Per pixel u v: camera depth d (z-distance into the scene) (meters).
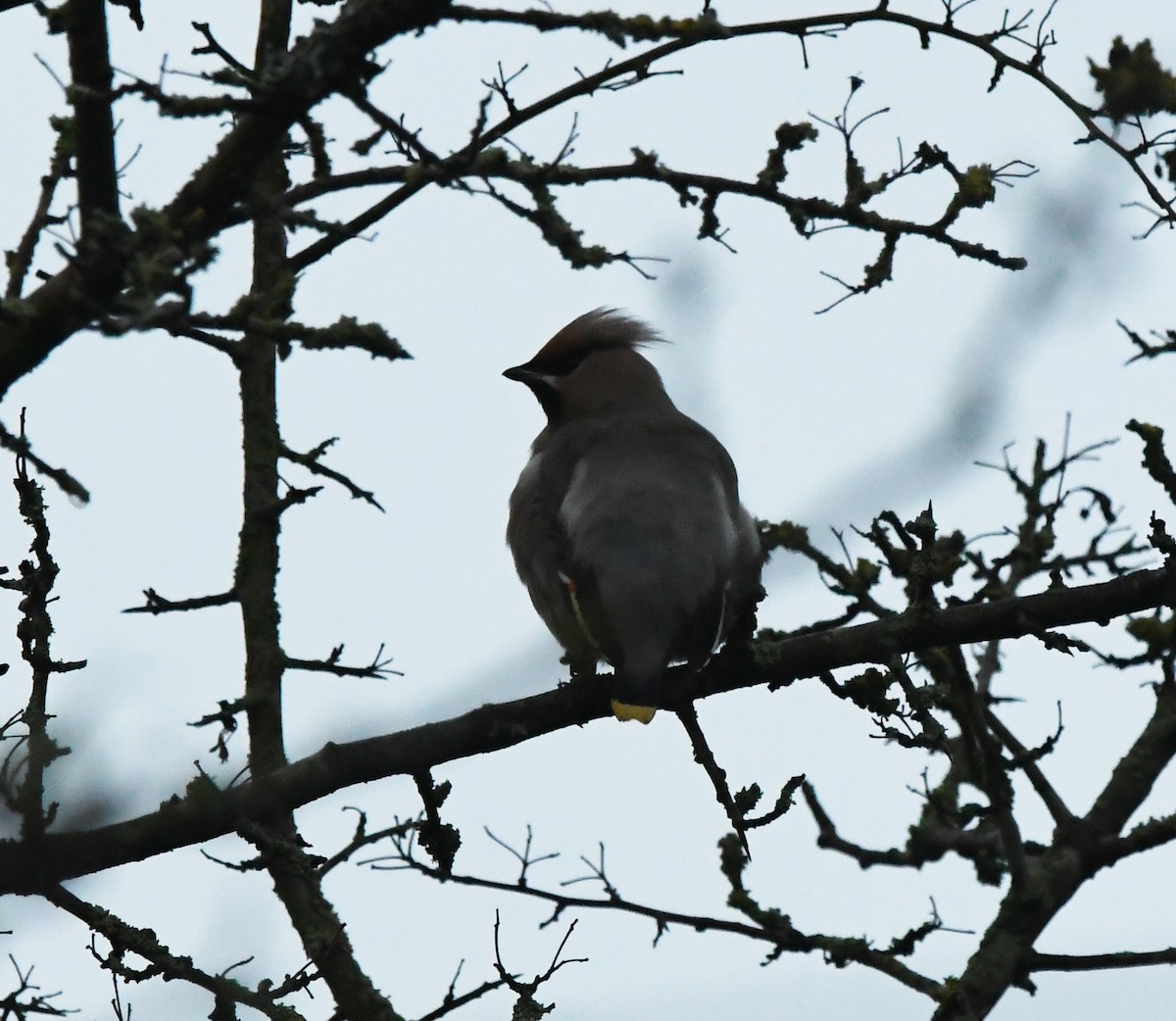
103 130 6.48
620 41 7.35
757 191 9.10
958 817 8.54
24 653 9.05
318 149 9.21
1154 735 9.30
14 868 8.60
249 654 10.25
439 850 9.46
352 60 6.75
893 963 8.37
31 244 7.48
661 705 9.99
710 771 9.26
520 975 8.91
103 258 6.49
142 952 9.02
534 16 7.21
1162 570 9.50
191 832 9.00
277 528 10.51
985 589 9.91
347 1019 9.06
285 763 10.03
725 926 8.45
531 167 7.86
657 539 10.30
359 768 9.40
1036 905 8.66
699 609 10.21
